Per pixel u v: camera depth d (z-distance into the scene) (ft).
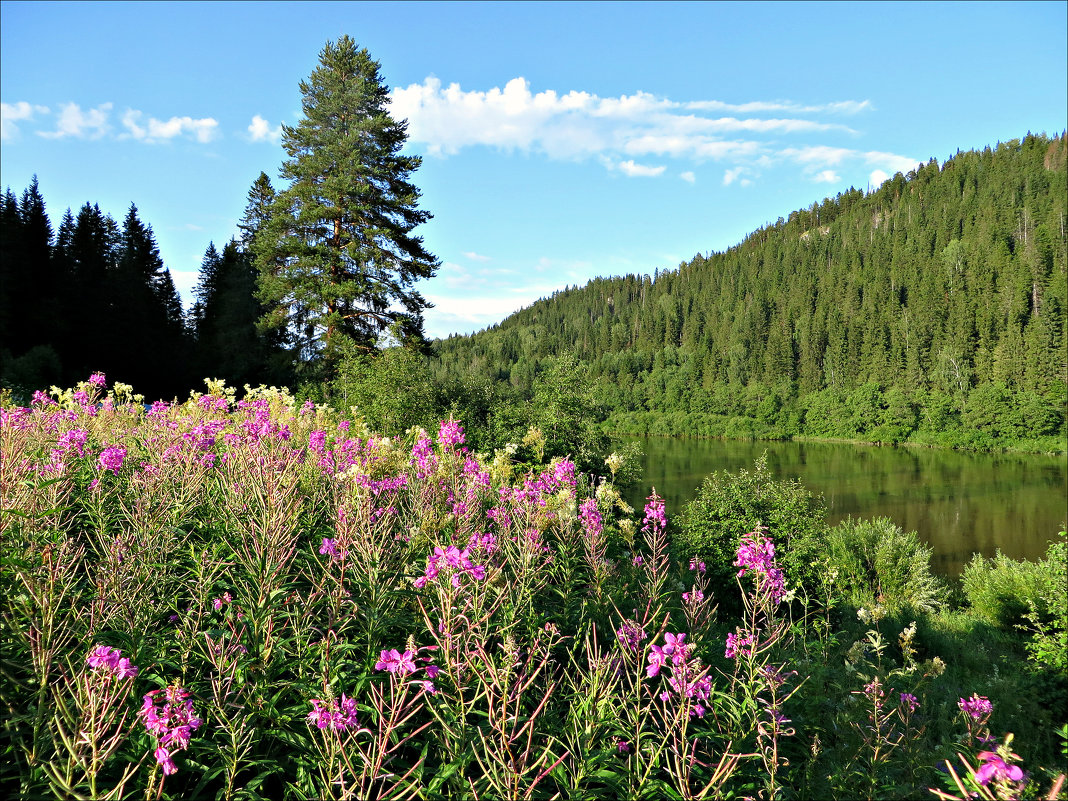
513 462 44.45
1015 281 361.30
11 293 123.54
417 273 98.32
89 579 11.37
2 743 8.68
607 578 16.88
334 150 91.61
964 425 287.69
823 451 271.49
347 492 15.23
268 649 10.18
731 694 12.03
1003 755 7.27
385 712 9.84
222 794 8.57
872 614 30.60
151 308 157.58
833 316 446.60
